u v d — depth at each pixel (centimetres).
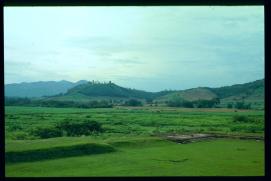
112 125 2681
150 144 2219
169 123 2789
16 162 1827
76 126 2523
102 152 1988
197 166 1941
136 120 2867
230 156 2006
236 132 2498
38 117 2848
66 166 1761
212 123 2688
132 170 1814
